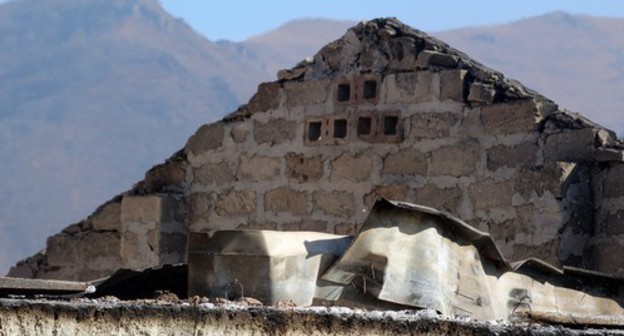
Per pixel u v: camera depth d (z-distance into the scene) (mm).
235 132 20641
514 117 18281
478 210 18453
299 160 20031
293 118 20156
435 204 18828
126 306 9656
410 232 11523
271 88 20391
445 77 18875
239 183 20547
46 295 11672
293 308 9680
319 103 19953
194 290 11430
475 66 18797
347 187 19578
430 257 11461
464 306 11547
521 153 18188
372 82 19500
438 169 18859
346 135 19641
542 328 9211
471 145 18594
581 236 17578
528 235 17828
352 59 19750
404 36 19344
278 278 11250
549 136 18016
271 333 9484
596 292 12664
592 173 17703
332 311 9586
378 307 11305
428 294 11336
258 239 11328
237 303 10172
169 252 20781
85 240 21500
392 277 11352
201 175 20906
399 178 19172
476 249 11789
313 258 11453
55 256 21766
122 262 21062
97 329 9664
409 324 9328
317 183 19844
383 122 19328
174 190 21109
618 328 10109
